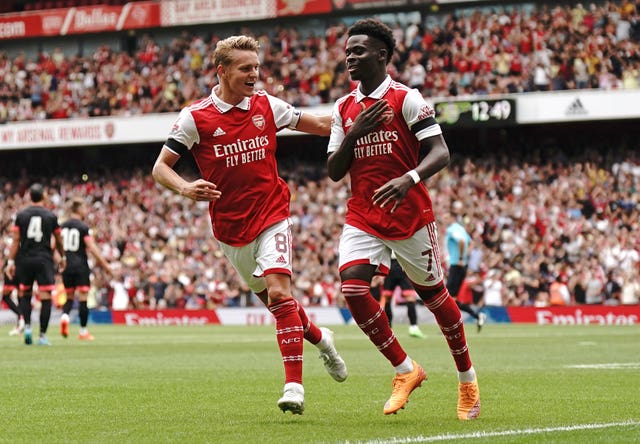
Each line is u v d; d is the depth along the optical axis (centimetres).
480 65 3609
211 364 1316
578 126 3603
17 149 4288
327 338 804
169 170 745
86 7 4247
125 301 3562
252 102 754
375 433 638
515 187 3450
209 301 3478
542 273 3169
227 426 682
